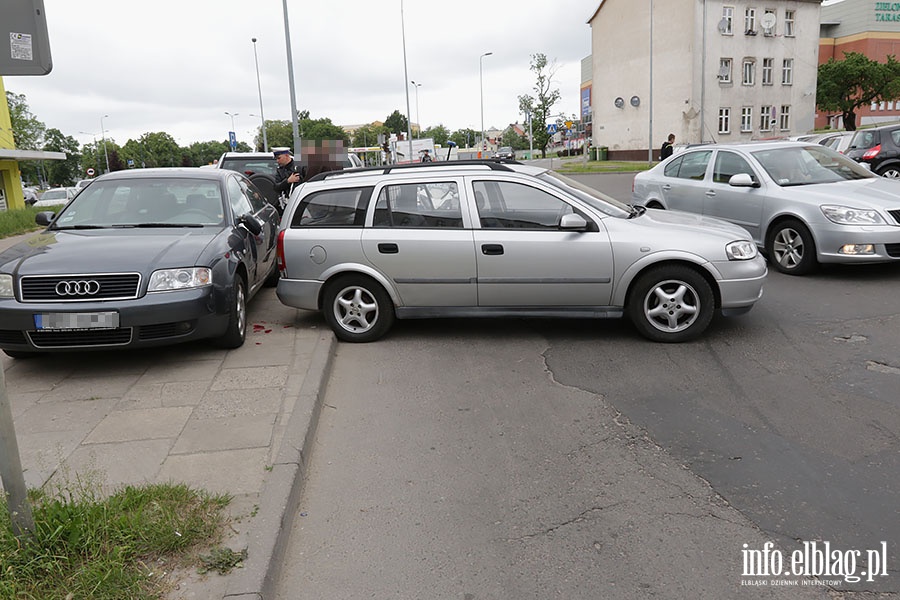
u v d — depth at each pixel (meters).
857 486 3.62
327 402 5.08
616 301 6.13
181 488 3.49
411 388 5.31
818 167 9.20
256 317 7.42
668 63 48.34
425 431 4.52
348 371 5.76
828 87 51.31
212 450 4.05
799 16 49.25
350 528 3.41
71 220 6.73
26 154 31.58
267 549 3.03
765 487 3.66
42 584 2.70
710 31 46.69
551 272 6.11
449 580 2.99
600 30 54.34
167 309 5.38
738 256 5.94
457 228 6.26
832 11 69.38
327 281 6.53
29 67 2.91
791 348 5.83
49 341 5.34
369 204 6.46
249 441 4.16
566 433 4.42
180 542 3.02
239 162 13.52
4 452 2.79
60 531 2.90
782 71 49.56
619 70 52.78
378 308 6.49
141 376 5.43
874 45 65.75
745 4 47.31
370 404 5.02
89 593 2.66
